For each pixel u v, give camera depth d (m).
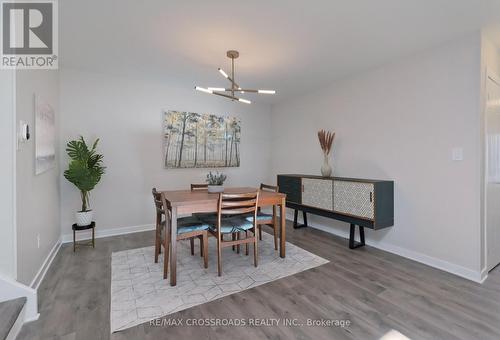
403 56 2.81
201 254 2.89
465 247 2.37
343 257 2.84
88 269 2.51
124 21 2.14
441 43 2.50
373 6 1.92
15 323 1.53
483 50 2.30
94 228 3.27
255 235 2.60
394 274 2.42
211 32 2.33
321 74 3.39
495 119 2.53
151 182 3.90
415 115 2.74
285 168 4.76
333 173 3.76
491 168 2.47
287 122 4.69
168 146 3.99
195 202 2.36
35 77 2.17
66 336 1.55
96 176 3.14
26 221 1.93
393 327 1.65
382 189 2.81
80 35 2.38
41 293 2.05
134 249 3.07
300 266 2.60
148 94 3.83
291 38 2.43
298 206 3.77
